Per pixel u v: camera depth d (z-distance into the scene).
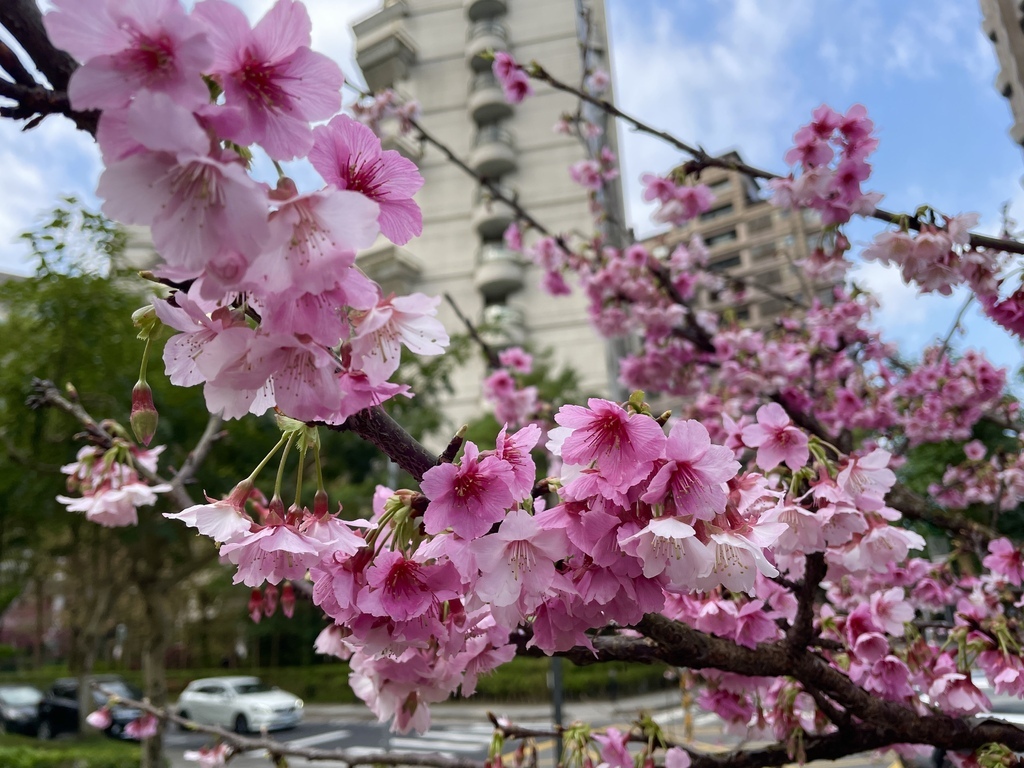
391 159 0.92
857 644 1.86
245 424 7.39
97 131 0.71
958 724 1.74
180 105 0.69
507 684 15.48
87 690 12.04
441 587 1.08
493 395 5.29
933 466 7.02
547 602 1.13
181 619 21.45
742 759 1.80
